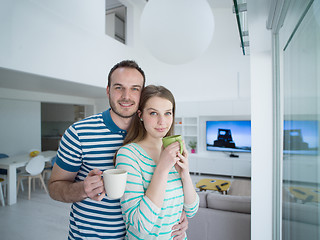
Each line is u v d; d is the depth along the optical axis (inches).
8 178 149.3
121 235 38.4
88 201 38.3
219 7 230.2
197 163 231.3
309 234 25.7
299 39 28.6
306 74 25.5
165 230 33.0
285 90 41.3
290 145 37.3
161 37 71.5
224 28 234.1
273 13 40.3
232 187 140.7
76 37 147.0
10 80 141.3
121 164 32.6
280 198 52.3
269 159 53.4
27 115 225.5
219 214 82.5
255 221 54.6
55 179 39.4
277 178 52.4
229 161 217.8
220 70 235.8
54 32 130.0
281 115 50.5
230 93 232.2
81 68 150.8
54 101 231.5
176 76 254.4
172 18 67.5
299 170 30.3
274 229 52.9
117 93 36.1
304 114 26.7
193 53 76.9
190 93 248.5
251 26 52.6
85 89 188.9
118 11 250.7
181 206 36.1
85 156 38.9
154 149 37.4
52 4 128.6
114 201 37.1
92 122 39.4
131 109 36.2
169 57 79.0
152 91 34.7
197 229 85.7
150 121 34.6
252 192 54.8
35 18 118.4
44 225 119.1
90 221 37.9
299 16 28.0
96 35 165.9
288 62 37.4
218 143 232.4
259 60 53.1
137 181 31.7
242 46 85.1
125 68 36.1
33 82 150.6
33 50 116.8
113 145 39.3
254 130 54.4
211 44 239.1
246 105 211.0
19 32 109.7
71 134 38.4
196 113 232.1
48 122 356.8
